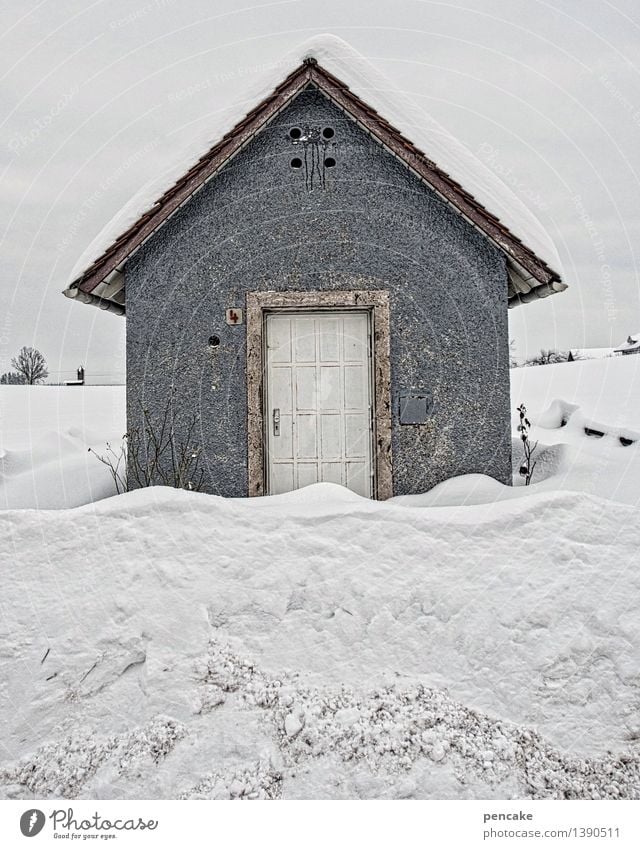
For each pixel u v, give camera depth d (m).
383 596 3.65
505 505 4.21
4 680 3.30
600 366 17.81
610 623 3.48
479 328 5.98
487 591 3.66
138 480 5.92
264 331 6.15
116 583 3.72
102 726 3.12
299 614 3.60
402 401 5.96
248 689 3.25
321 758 2.94
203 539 3.95
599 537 3.96
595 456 6.84
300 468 6.20
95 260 5.73
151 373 5.99
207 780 2.86
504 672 3.31
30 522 4.10
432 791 2.80
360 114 5.65
